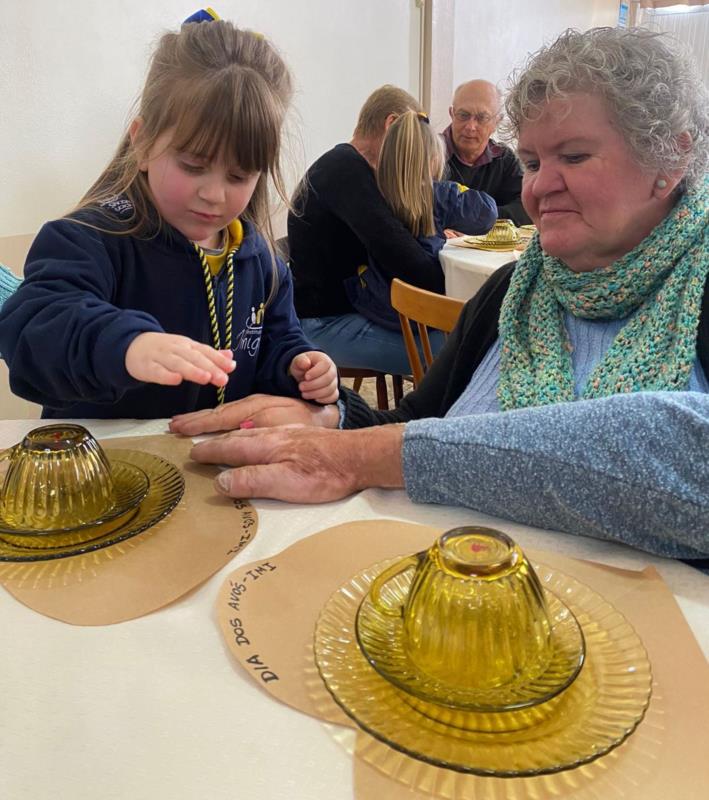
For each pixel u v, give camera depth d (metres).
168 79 0.97
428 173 2.26
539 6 4.78
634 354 0.80
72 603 0.54
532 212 0.90
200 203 0.99
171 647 0.49
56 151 2.13
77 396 0.89
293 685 0.46
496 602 0.44
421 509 0.69
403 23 3.61
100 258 1.01
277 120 0.99
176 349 0.75
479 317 1.06
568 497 0.62
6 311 0.92
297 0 2.92
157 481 0.73
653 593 0.56
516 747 0.41
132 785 0.39
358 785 0.39
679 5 5.39
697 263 0.79
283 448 0.75
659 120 0.77
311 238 2.30
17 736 0.42
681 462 0.58
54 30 2.05
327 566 0.59
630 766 0.40
